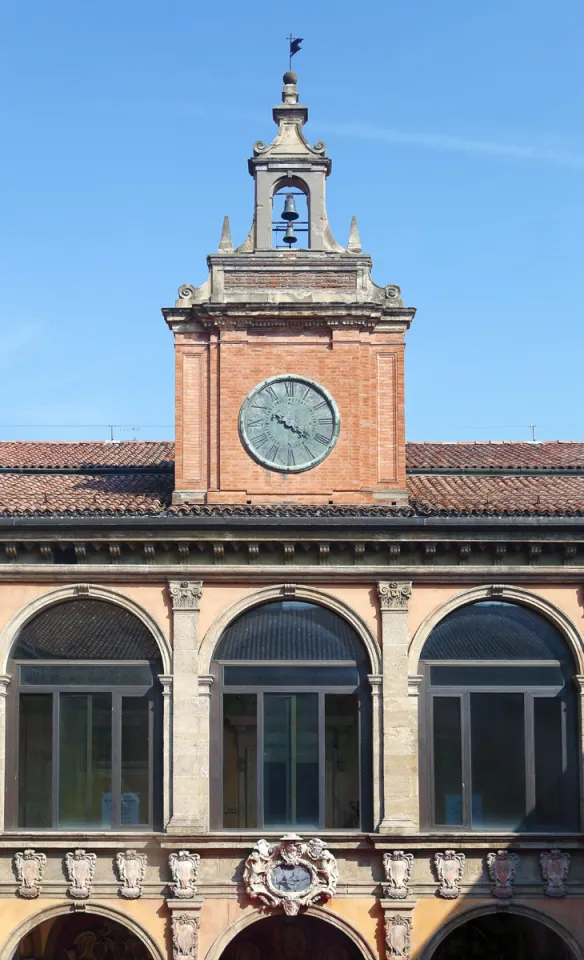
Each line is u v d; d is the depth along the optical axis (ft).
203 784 93.61
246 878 92.02
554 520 94.02
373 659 94.94
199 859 92.53
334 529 93.97
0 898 92.73
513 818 94.73
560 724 95.71
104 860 93.20
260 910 92.22
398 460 99.66
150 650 96.07
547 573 95.50
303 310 99.55
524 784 95.04
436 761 95.25
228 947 97.45
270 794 94.68
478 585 96.02
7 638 95.45
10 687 95.71
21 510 94.94
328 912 92.32
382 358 101.09
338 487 98.78
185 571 95.25
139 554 95.55
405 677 94.63
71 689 95.81
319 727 95.14
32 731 95.76
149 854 92.94
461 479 109.19
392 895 91.71
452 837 92.48
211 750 94.73
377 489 99.40
